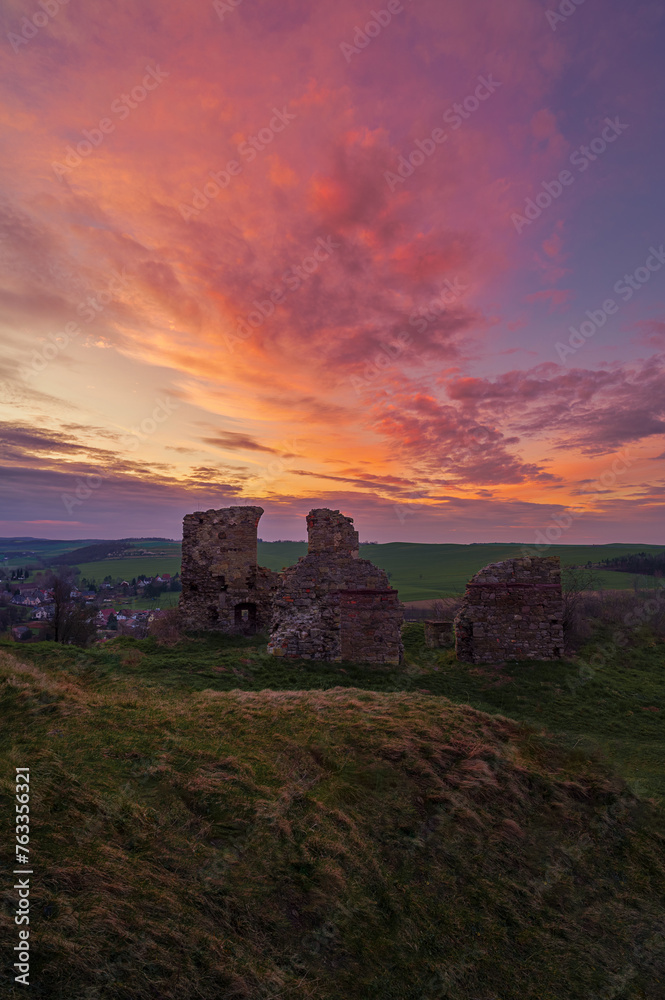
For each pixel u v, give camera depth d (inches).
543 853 297.3
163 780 281.7
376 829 287.7
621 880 287.9
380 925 229.1
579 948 239.5
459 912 247.3
